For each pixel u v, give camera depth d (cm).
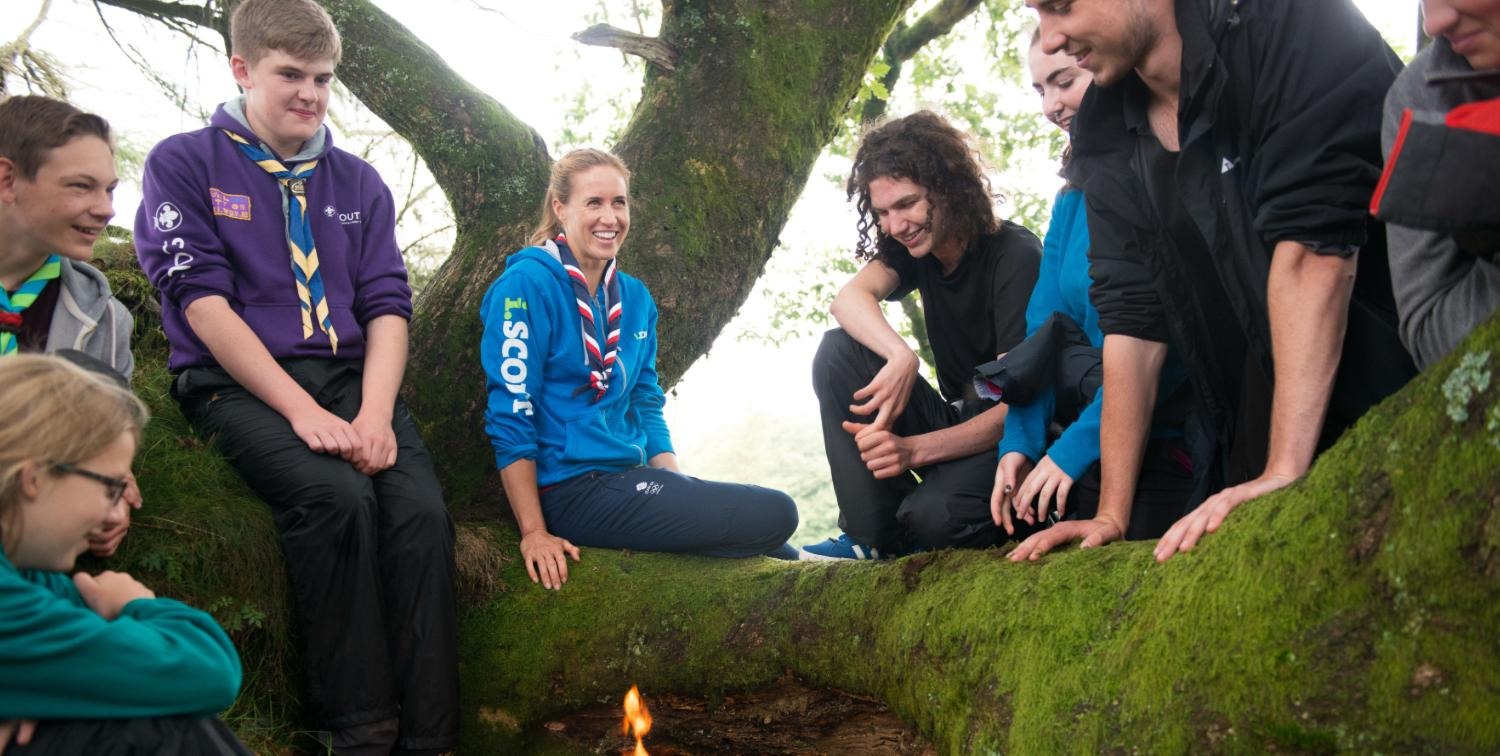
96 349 282
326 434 307
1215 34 234
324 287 337
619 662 330
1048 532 260
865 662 288
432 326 421
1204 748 188
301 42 324
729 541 344
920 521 318
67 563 194
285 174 333
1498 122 163
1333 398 233
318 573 301
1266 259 240
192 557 289
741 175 468
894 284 363
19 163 255
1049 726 215
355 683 300
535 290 352
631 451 360
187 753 190
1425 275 192
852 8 497
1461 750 161
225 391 322
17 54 507
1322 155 220
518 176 448
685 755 336
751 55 477
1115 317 269
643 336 383
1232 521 205
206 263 317
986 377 299
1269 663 181
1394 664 168
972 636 250
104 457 192
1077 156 273
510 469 349
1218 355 266
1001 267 344
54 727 183
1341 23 228
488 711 341
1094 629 221
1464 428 164
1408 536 168
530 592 345
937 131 339
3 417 184
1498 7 164
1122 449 267
